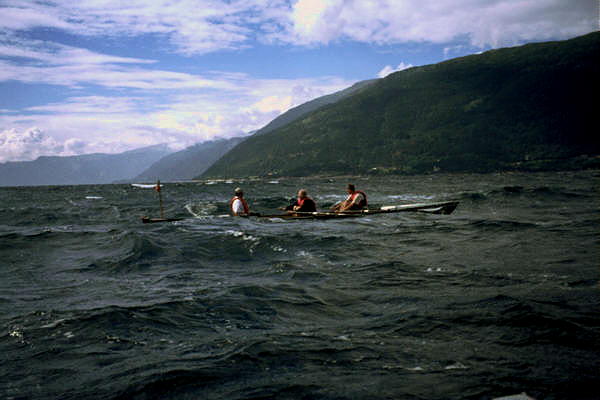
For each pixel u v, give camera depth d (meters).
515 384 3.15
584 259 8.03
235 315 5.18
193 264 8.77
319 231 13.06
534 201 24.31
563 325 4.36
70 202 36.94
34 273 8.16
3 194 57.28
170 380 3.35
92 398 3.10
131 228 14.92
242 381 3.32
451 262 8.21
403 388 3.14
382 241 11.12
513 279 6.57
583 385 3.10
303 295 6.06
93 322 4.92
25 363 3.81
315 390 3.14
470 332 4.30
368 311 5.25
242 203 16.41
